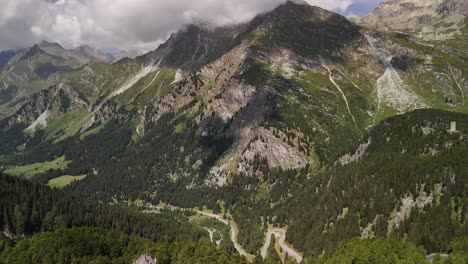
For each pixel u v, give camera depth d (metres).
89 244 198.25
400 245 158.38
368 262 149.25
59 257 186.00
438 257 146.75
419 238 175.62
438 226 180.38
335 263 157.00
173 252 190.62
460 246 157.75
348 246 167.75
